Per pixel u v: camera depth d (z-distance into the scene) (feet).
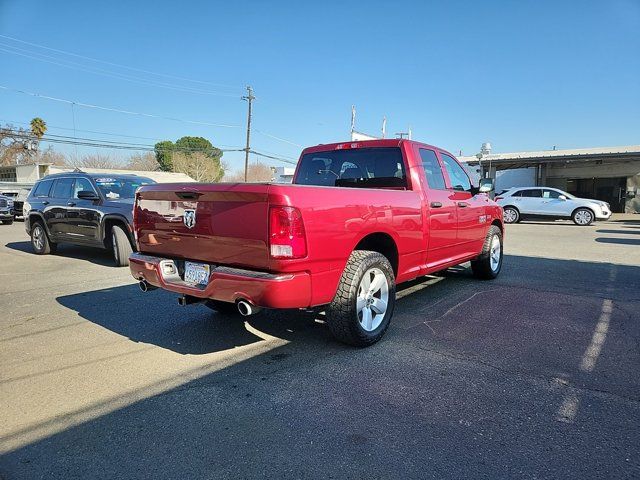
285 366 11.96
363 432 8.82
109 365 12.19
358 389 10.62
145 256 13.93
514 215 68.18
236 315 16.63
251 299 10.98
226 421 9.28
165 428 9.04
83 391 10.69
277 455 8.12
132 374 11.60
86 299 19.31
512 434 8.70
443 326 15.21
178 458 8.07
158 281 13.26
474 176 83.61
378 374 11.43
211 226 11.84
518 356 12.57
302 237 10.82
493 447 8.29
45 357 12.82
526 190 68.80
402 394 10.36
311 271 11.25
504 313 16.75
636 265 27.71
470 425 9.04
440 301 18.48
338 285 12.28
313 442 8.50
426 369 11.72
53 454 8.23
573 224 66.03
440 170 17.99
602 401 10.00
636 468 7.68
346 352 12.89
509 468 7.69
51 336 14.58
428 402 9.98
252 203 10.94
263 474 7.60
